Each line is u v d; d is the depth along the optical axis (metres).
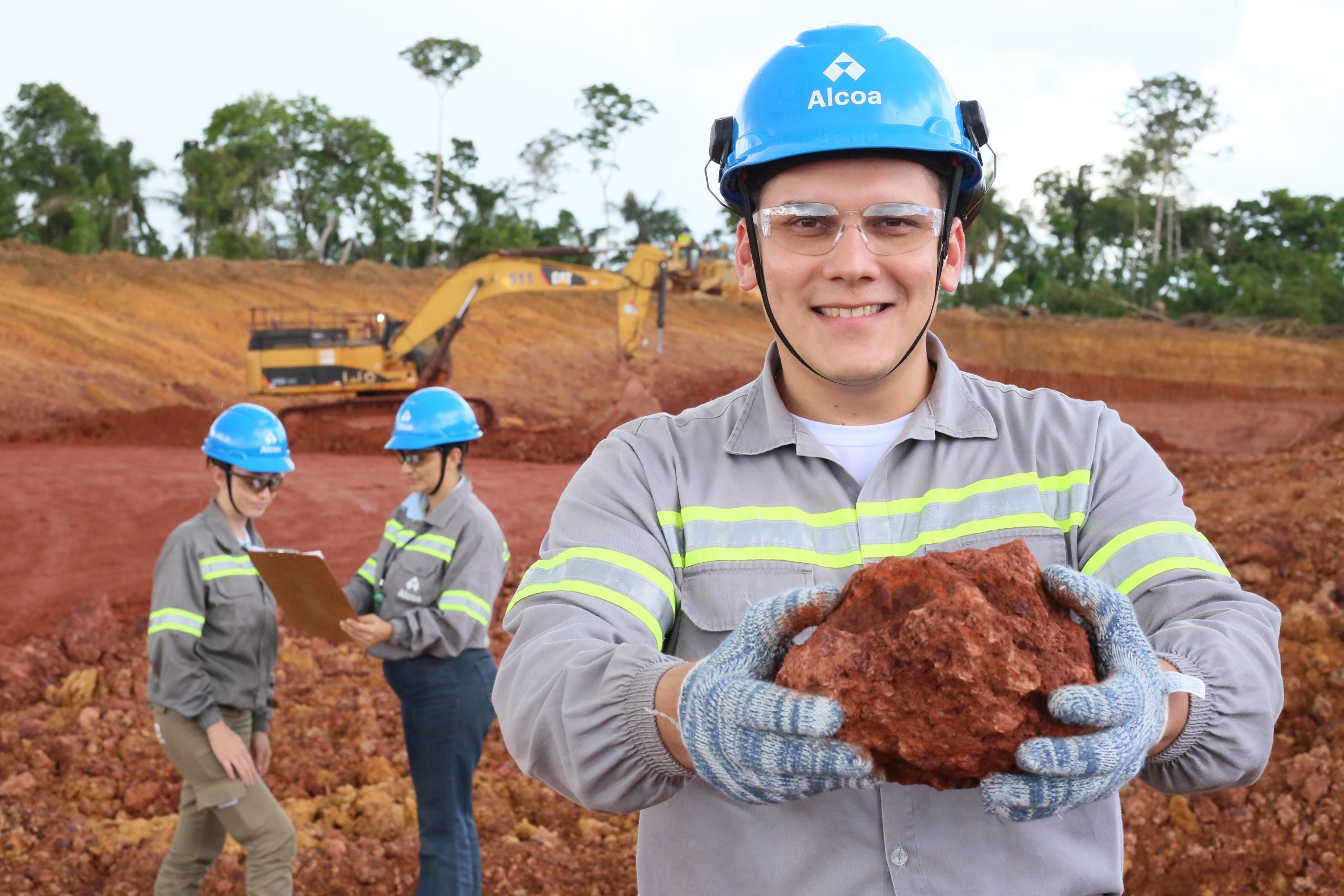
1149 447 1.61
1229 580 1.45
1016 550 1.32
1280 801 4.27
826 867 1.41
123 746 6.05
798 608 1.25
